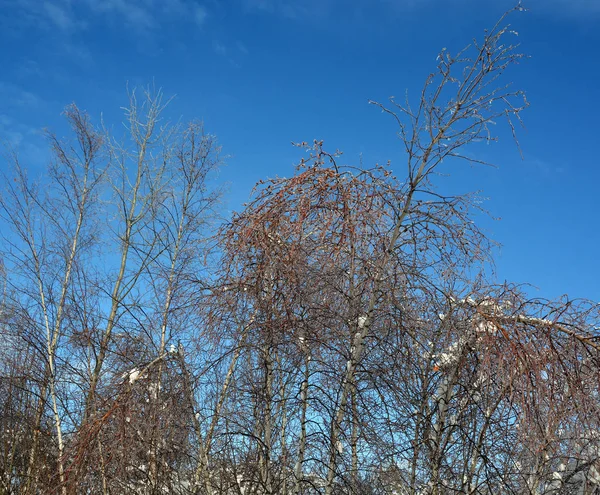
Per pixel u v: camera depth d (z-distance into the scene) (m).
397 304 6.57
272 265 6.41
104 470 7.21
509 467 7.57
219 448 8.06
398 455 7.41
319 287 6.58
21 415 10.83
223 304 6.88
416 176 6.60
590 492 7.67
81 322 10.72
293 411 7.14
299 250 6.34
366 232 6.48
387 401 7.02
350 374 6.69
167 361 7.77
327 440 6.87
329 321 6.82
